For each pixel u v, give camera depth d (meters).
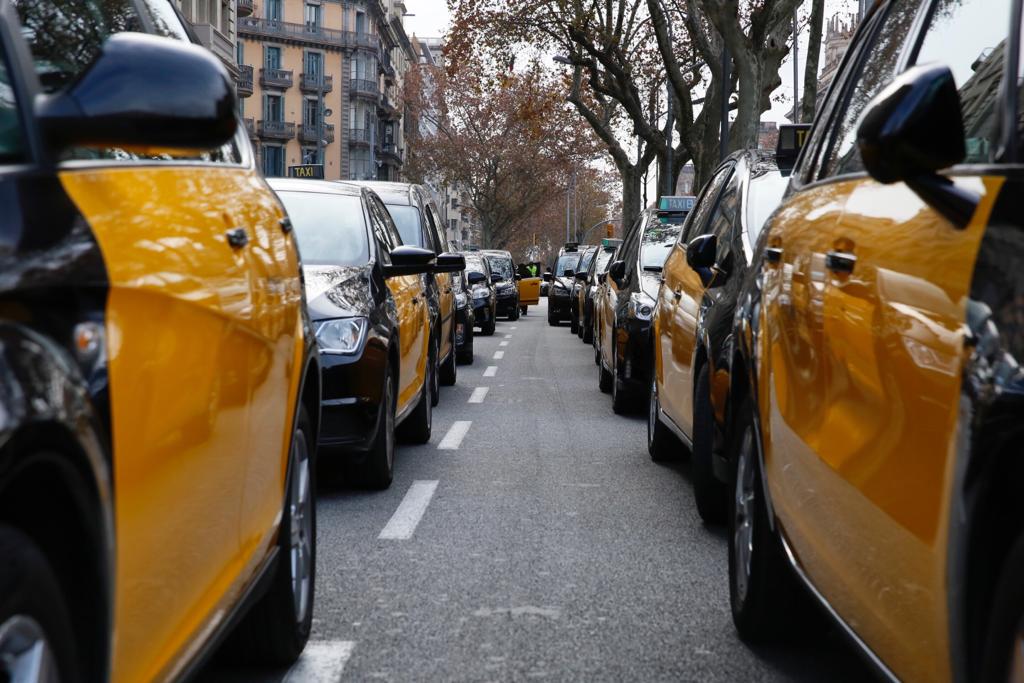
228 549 3.21
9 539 1.88
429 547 6.11
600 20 38.81
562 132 75.75
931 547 2.48
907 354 2.71
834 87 4.69
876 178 2.55
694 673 4.18
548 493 7.65
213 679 4.07
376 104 98.00
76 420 2.04
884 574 2.84
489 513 6.99
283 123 93.38
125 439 2.30
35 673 1.95
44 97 2.28
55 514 2.10
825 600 3.49
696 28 31.52
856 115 4.13
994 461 2.21
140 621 2.43
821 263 3.68
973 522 2.27
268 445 3.67
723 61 31.58
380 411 7.36
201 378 2.88
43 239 2.10
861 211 3.44
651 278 12.00
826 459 3.37
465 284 19.03
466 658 4.34
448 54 39.12
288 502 4.03
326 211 8.53
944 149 2.46
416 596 5.18
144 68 2.30
